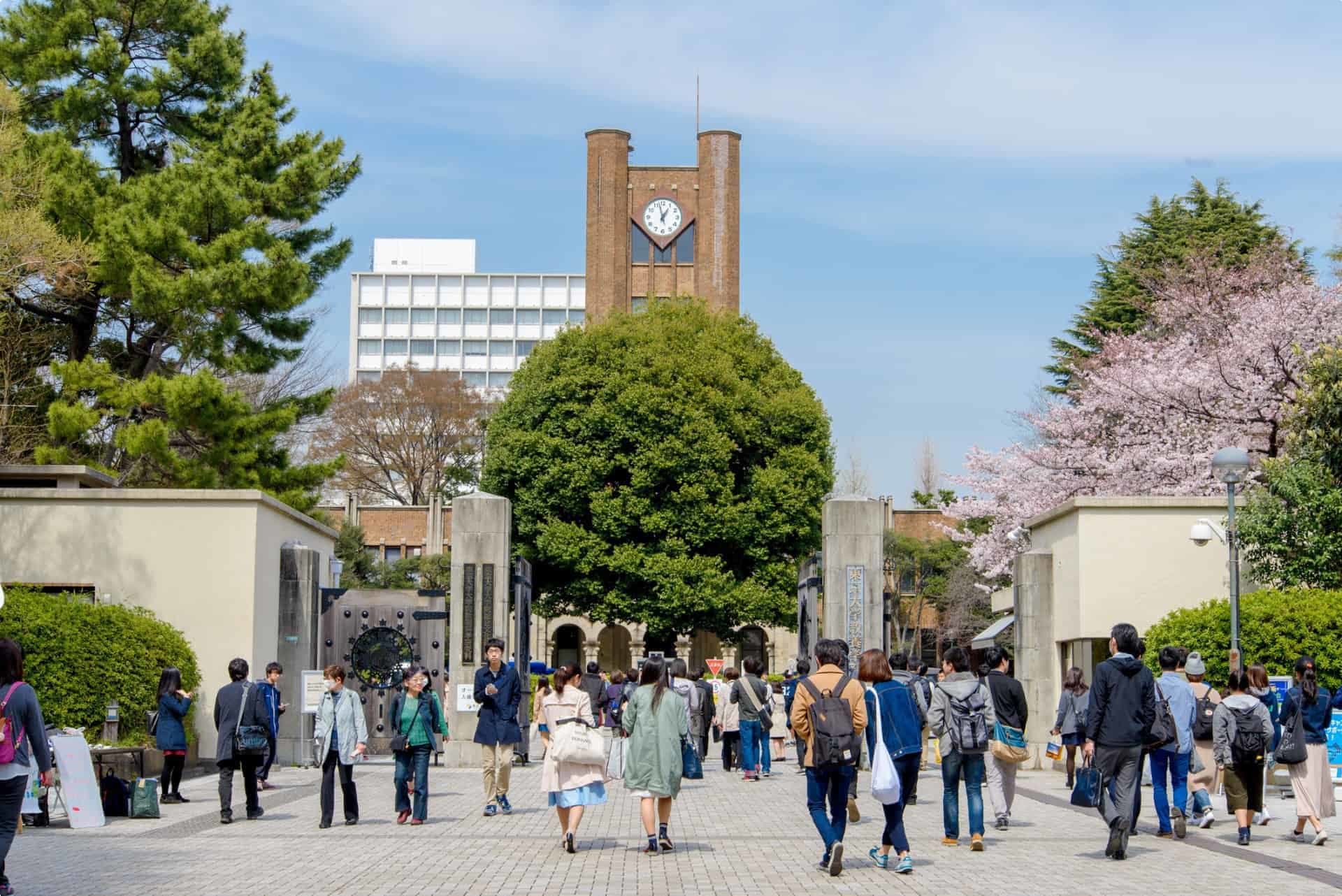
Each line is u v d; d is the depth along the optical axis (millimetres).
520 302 129750
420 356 128875
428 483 69375
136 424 27828
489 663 16312
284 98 32875
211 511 22094
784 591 42938
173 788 17250
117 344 31469
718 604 41375
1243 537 20797
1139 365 32250
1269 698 14711
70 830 14477
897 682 11852
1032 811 16547
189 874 11305
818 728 11070
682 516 41750
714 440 41781
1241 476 17531
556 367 43375
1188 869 11531
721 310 48906
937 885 10617
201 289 27547
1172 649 14047
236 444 29047
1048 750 20453
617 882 10820
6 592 19469
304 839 13766
